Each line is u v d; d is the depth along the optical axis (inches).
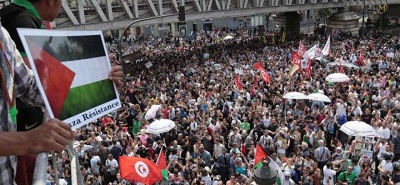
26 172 96.7
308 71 954.1
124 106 767.1
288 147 587.5
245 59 1296.8
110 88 107.9
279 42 1669.5
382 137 562.9
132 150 556.4
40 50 85.6
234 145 533.6
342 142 620.4
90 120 97.4
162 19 1390.3
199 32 2276.1
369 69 1075.9
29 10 101.3
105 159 526.3
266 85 909.2
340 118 637.3
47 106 84.4
